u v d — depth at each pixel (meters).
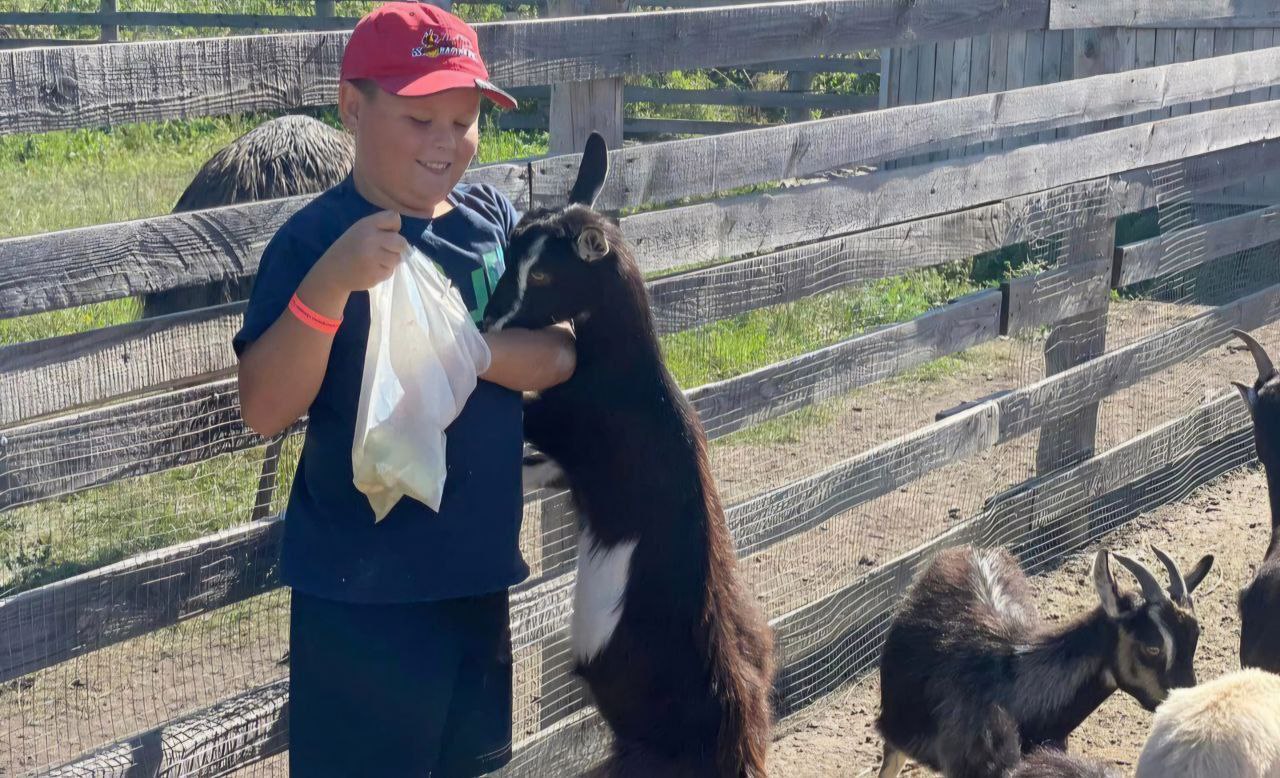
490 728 2.96
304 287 2.37
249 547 3.41
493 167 3.74
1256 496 7.36
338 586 2.65
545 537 4.08
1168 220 8.43
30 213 10.13
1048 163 6.12
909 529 6.34
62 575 4.38
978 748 4.25
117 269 3.00
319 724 2.74
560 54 3.88
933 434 5.49
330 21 15.38
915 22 5.30
